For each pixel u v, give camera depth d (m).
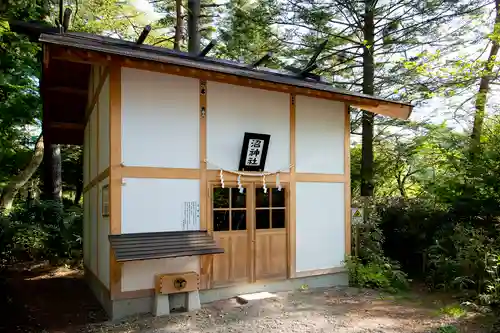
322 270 6.98
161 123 5.65
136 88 5.50
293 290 6.62
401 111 7.37
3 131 9.70
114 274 5.18
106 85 5.78
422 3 9.09
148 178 5.49
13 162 11.74
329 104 7.27
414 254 8.61
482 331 4.74
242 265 6.23
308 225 6.89
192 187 5.83
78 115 9.24
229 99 6.23
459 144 9.11
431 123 9.72
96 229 6.82
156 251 5.04
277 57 11.35
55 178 12.12
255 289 6.32
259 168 6.41
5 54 8.35
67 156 15.19
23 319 5.38
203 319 5.11
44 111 8.40
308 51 10.66
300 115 6.92
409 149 10.08
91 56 4.75
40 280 8.30
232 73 5.47
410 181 12.10
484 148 8.45
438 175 9.84
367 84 9.91
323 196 7.10
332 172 7.23
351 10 9.66
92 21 12.91
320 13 9.77
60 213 10.78
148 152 5.52
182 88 5.86
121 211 5.28
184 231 5.66
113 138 5.30
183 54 7.11
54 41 4.50
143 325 4.88
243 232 6.27
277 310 5.52
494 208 7.36
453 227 7.49
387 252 8.92
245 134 6.14
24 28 8.23
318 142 7.09
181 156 5.78
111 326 4.88
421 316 5.38
